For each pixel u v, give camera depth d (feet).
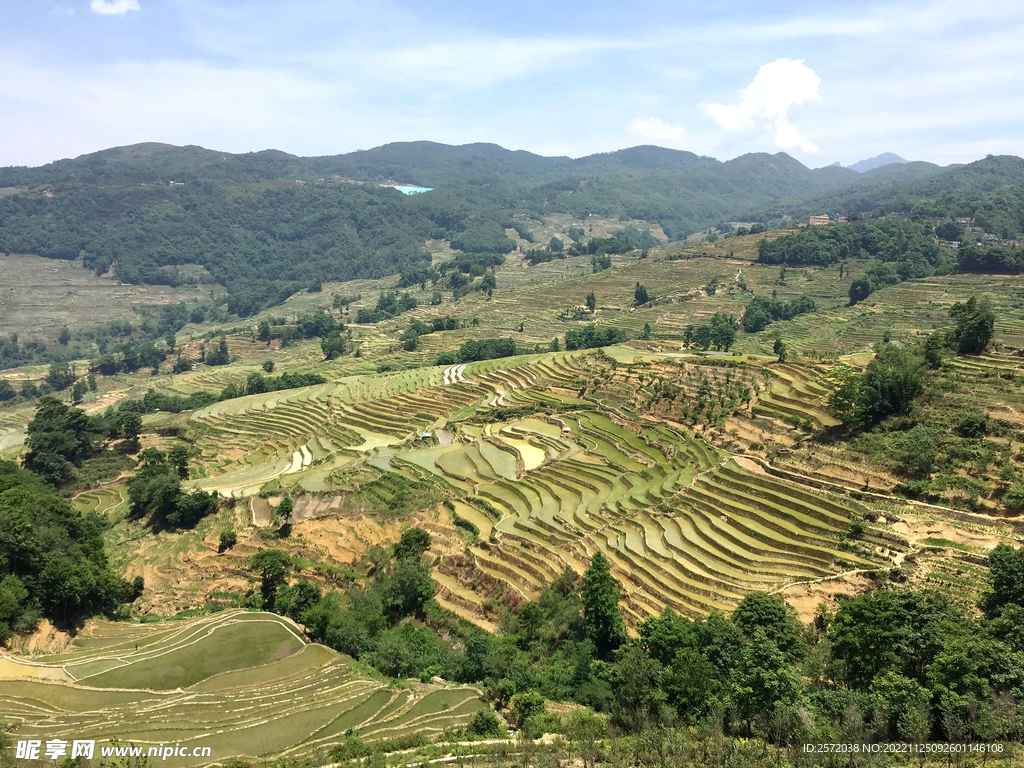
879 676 134.62
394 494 319.88
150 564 308.60
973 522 210.79
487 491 304.09
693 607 198.59
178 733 150.41
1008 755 108.47
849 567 202.49
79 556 245.65
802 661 152.56
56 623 222.69
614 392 402.31
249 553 299.99
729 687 138.41
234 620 221.25
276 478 375.86
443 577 249.14
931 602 156.04
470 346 613.11
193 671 187.52
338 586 263.29
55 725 153.69
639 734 131.54
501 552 250.78
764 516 238.68
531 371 483.92
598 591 190.60
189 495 346.54
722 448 300.61
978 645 129.90
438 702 167.63
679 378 381.19
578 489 293.43
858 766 108.88
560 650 191.52
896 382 269.64
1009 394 256.32
